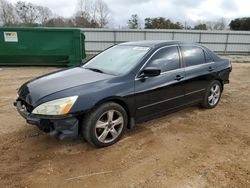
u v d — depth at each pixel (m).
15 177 2.86
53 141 3.70
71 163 3.15
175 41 4.55
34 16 44.78
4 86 7.55
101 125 3.42
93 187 2.71
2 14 42.31
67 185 2.74
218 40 26.56
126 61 4.02
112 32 25.06
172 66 4.26
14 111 5.04
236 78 9.52
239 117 4.85
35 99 3.21
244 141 3.81
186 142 3.75
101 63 4.32
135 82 3.68
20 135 3.90
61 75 3.88
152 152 3.44
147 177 2.88
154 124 4.41
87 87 3.32
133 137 3.87
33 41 11.59
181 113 5.00
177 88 4.31
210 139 3.86
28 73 10.14
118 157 3.30
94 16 44.91
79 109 3.14
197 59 4.81
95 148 3.51
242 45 26.91
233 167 3.09
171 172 2.98
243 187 2.70
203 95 5.02
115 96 3.44
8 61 11.80
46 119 3.07
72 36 11.74
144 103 3.84
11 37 11.38
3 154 3.33
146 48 4.15
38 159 3.23
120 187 2.71
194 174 2.94
